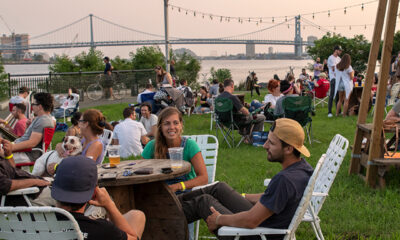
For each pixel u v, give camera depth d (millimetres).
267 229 2750
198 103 16953
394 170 5699
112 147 3633
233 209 3377
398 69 12320
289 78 12742
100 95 18266
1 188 3258
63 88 17766
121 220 2561
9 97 16625
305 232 3982
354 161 5750
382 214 4305
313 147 7930
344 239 3869
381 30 5531
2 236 2338
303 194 2711
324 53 26484
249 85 18688
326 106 13938
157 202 3352
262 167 6625
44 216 2188
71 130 6406
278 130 2836
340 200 4859
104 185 3143
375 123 5102
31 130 5754
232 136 9156
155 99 10609
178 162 3418
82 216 2277
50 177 4141
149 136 7832
